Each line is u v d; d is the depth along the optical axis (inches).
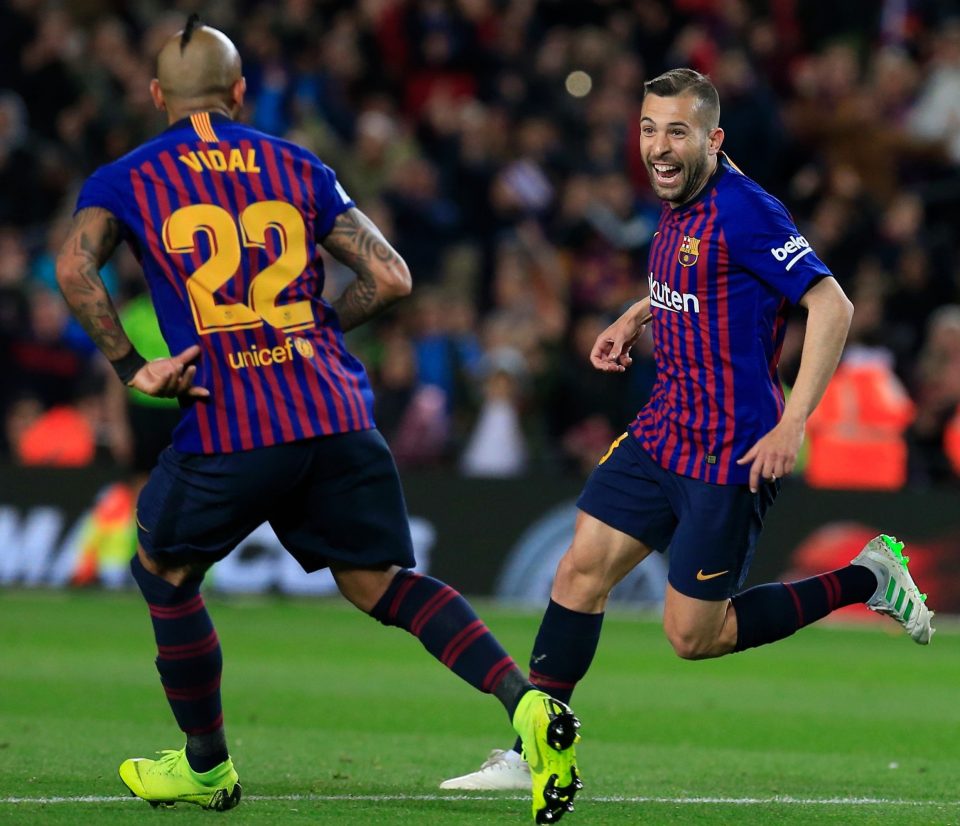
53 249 2150.6
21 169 2261.3
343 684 1203.9
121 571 1833.2
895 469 1838.1
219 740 678.5
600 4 2608.3
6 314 2048.5
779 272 708.0
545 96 2453.2
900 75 2481.5
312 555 669.9
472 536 1790.1
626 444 764.6
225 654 1355.8
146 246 644.7
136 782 680.4
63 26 2386.8
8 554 1855.3
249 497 643.5
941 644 1561.3
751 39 2541.8
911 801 752.3
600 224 2219.5
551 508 1776.6
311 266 657.0
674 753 930.7
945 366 1852.9
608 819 680.4
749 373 725.9
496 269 2250.2
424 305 2009.1
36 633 1455.5
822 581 770.2
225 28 2368.4
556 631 770.8
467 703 1126.4
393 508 663.1
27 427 1968.5
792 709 1133.1
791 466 698.8
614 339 810.8
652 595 1758.1
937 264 2162.9
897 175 2418.8
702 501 731.4
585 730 1018.1
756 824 673.6
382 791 753.0
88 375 2016.5
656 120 717.9
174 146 653.3
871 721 1082.1
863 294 1973.4
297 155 665.6
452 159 2342.5
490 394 1909.4
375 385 2070.6
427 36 2501.2
